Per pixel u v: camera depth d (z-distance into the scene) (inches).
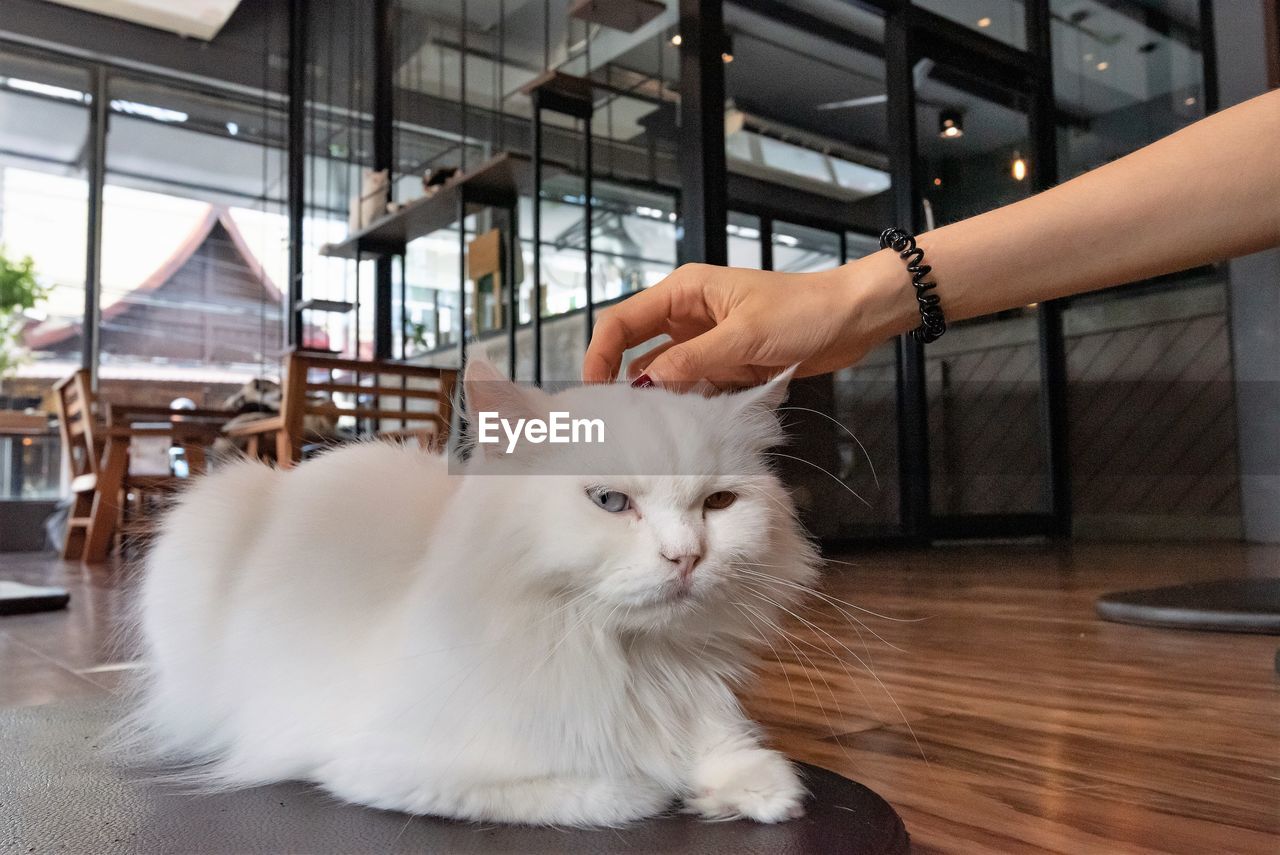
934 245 39.2
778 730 42.3
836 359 41.6
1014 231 38.1
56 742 40.0
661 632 30.6
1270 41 78.2
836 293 38.9
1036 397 192.9
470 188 150.1
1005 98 176.6
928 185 163.9
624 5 124.2
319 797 31.2
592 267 136.7
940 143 167.0
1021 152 178.7
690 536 29.2
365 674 30.6
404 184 190.9
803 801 30.1
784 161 149.8
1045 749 38.2
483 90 172.2
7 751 38.5
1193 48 180.4
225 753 36.1
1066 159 190.7
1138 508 186.4
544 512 29.0
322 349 203.5
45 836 28.3
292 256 213.6
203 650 36.9
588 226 134.1
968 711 45.3
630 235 134.4
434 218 166.4
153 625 39.6
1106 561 132.3
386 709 28.6
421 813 28.4
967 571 120.9
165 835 28.2
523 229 151.6
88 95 218.5
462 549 29.0
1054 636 67.8
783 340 38.3
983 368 185.5
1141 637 66.4
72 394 164.2
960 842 27.5
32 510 205.8
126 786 33.4
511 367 150.9
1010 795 32.1
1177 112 184.4
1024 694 48.8
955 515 176.1
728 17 139.9
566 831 27.5
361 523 34.3
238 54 228.7
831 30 152.3
